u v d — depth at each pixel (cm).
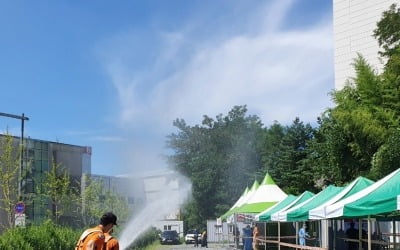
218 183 8581
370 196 1350
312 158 4909
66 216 5406
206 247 5666
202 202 8594
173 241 6825
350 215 1374
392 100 2798
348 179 3020
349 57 6119
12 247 1728
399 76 2795
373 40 5875
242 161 8606
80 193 5950
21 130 4119
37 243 1933
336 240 2547
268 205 3331
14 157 4706
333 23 6350
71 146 6700
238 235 4272
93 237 995
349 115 2802
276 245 3544
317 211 1625
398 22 3009
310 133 6219
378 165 2556
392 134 2580
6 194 4366
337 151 3016
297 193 5300
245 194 4188
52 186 5178
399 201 1245
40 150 6097
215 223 6625
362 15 6028
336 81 6238
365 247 2289
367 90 2864
